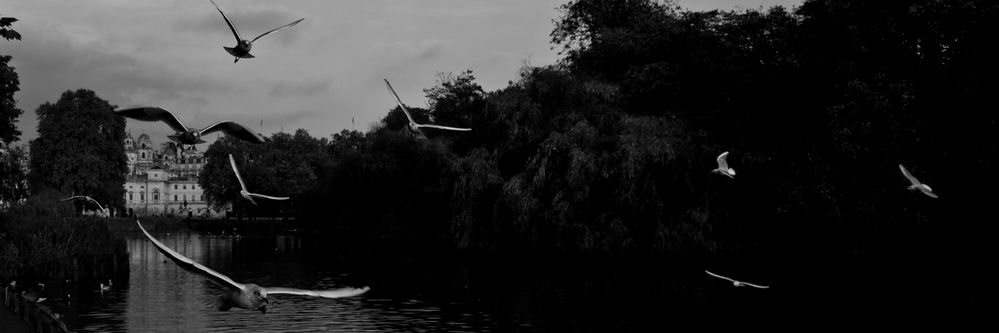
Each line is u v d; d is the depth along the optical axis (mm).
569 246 52500
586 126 52062
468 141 64000
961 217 38156
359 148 94688
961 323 31234
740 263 49312
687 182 50344
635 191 50125
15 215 56406
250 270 57531
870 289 39406
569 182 50469
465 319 33531
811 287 40469
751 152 47938
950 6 38438
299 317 34312
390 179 76250
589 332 30547
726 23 61625
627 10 78438
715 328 30984
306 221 105250
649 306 35906
